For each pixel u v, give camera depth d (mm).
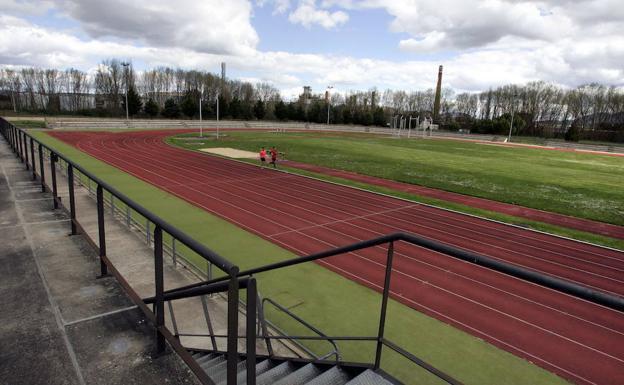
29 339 2947
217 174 26469
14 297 3621
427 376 7219
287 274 11297
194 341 6914
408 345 8164
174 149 39500
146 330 3098
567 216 19531
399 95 140750
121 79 97750
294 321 8891
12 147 17219
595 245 15047
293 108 107188
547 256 13852
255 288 1840
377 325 8875
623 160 49469
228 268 1810
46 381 2496
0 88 93750
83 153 33781
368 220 17109
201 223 15805
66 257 4625
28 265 4379
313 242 14141
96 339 2961
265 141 53281
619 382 7336
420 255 13023
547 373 7488
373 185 24875
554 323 9305
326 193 21984
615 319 9578
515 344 8391
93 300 3574
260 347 7199
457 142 70812
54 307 3441
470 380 7195
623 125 89875
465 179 28547
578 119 101875
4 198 7883
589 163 43469
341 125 105938
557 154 54219
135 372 2584
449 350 8070
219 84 115938
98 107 88562
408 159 39125
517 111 104500
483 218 18031
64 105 96438
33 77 95875
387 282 3027
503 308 9891
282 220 16609
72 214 5434
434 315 9414
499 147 62750
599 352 8234
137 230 12711
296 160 34969
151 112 86250
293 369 4715
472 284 11109
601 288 11586
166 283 8539
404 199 21141
